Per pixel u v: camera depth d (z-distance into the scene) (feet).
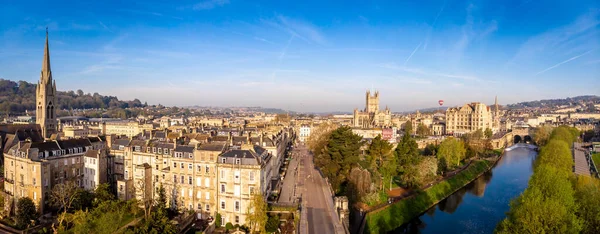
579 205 294.46
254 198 318.04
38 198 371.15
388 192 484.74
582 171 572.92
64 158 409.08
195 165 371.76
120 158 435.53
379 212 409.49
